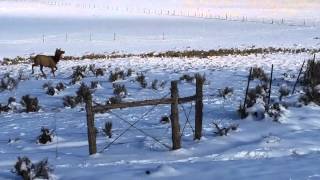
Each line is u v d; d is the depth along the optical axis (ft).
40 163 28.76
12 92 74.02
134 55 132.16
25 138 42.55
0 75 96.37
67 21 335.06
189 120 45.06
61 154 35.55
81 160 33.01
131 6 584.81
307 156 30.07
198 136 37.40
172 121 34.63
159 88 70.33
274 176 25.25
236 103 53.01
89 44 184.34
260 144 34.09
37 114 55.26
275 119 40.73
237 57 114.73
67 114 53.72
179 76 82.94
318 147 32.78
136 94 65.92
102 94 66.85
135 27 284.41
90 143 34.55
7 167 31.94
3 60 130.11
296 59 106.11
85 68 92.89
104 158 33.17
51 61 90.89
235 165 28.17
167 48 164.35
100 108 34.45
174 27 286.25
